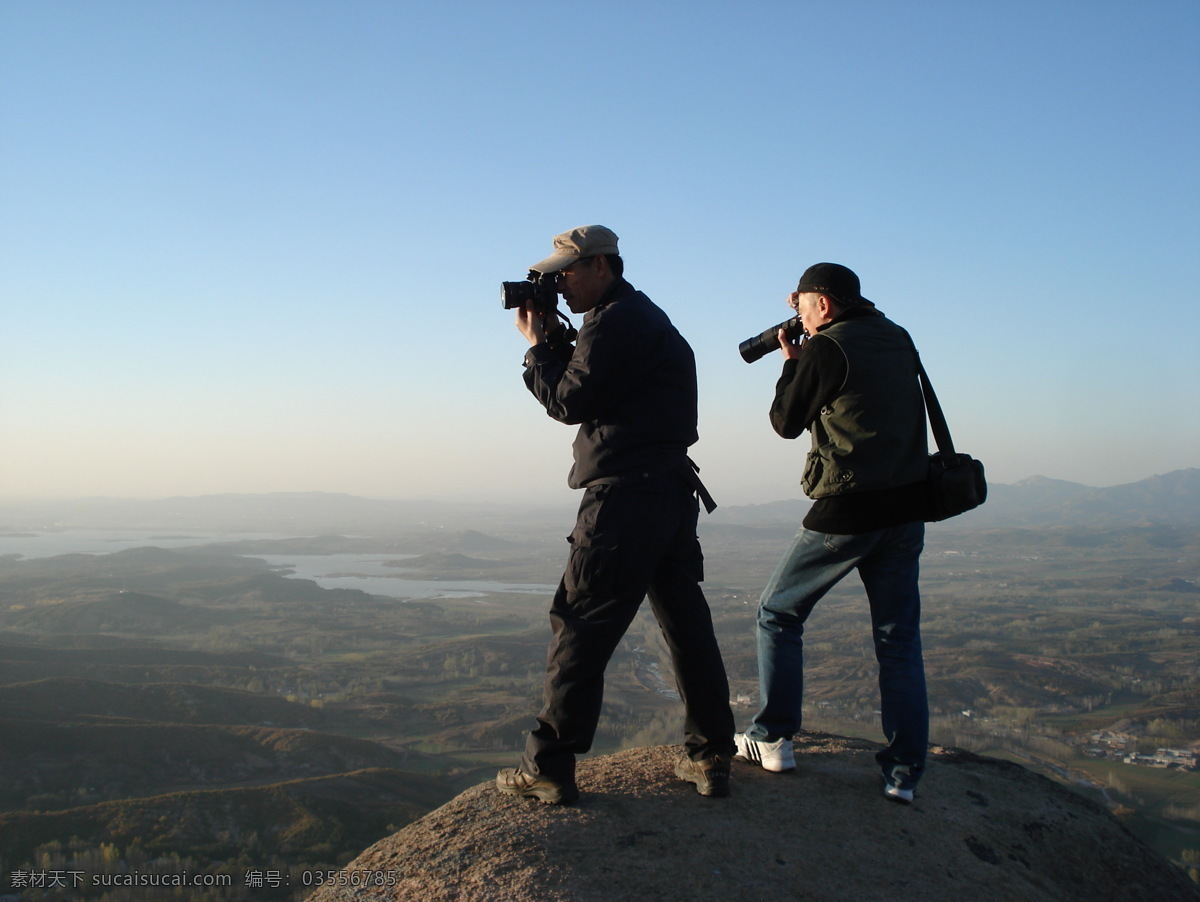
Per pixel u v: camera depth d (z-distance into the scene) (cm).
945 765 459
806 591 407
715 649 388
